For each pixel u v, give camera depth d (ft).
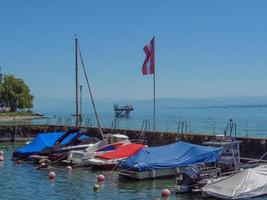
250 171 94.94
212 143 119.34
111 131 202.49
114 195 100.58
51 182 115.85
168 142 177.06
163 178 117.39
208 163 118.01
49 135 163.02
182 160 118.62
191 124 354.54
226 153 116.16
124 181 115.44
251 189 91.40
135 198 97.55
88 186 110.32
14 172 131.23
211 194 92.89
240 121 434.71
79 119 226.38
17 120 461.78
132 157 119.03
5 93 540.11
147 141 181.98
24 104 549.95
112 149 142.82
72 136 159.22
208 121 424.87
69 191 105.09
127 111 557.33
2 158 154.51
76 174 126.62
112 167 132.57
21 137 230.48
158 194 100.68
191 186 100.07
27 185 112.27
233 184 92.79
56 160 143.74
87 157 138.51
